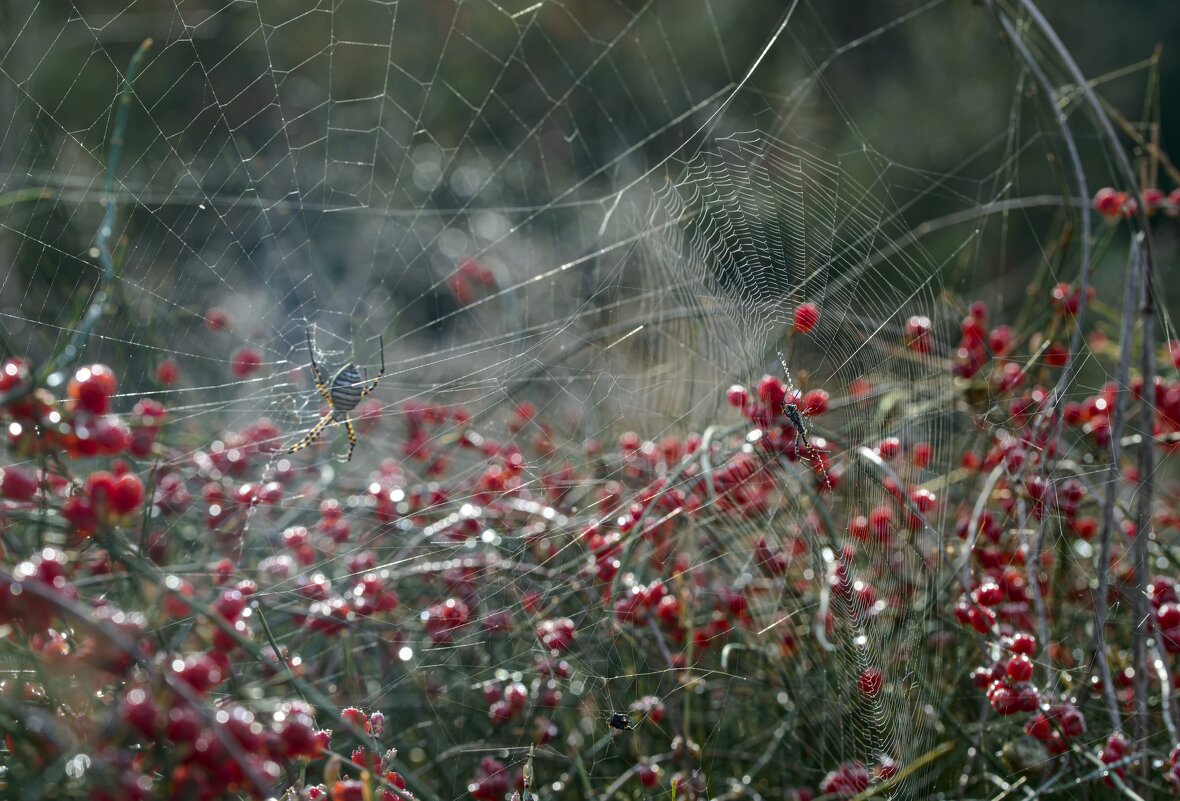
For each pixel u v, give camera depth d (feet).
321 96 5.08
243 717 2.57
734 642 3.13
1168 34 7.49
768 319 3.19
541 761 3.04
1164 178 4.43
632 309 3.76
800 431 3.02
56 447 2.64
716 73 5.96
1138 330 3.30
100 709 2.61
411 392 3.52
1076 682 3.01
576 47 5.95
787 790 3.06
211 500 3.10
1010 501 3.18
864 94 6.42
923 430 3.29
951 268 5.13
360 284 4.27
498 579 3.11
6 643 2.67
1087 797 2.89
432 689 3.05
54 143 3.68
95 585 2.89
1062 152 5.86
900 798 2.93
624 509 3.11
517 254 4.64
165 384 3.22
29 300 3.46
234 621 2.68
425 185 5.06
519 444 3.48
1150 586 3.01
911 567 3.11
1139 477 3.06
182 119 4.71
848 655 3.00
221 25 4.72
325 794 2.70
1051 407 3.09
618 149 5.64
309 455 3.38
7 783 2.63
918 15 6.56
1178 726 2.94
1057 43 3.20
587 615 3.09
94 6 4.75
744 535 3.15
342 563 3.17
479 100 5.75
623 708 3.04
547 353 3.50
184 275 3.73
